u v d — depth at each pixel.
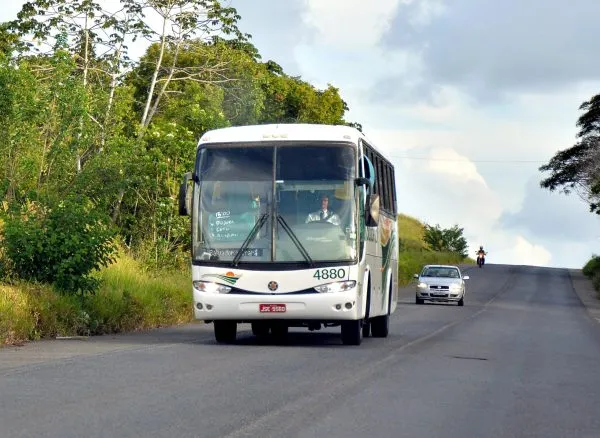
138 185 40.72
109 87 53.72
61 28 36.34
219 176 27.08
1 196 32.03
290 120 97.94
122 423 13.25
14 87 34.38
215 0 58.00
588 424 15.03
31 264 30.91
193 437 12.34
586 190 136.12
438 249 159.25
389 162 34.41
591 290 96.38
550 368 23.59
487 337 34.31
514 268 140.50
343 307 26.45
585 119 140.50
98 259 31.55
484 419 15.02
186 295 39.38
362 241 27.08
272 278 26.42
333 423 13.88
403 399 16.72
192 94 58.88
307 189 26.81
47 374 18.66
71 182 34.53
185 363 21.34
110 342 27.20
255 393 16.66
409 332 36.41
